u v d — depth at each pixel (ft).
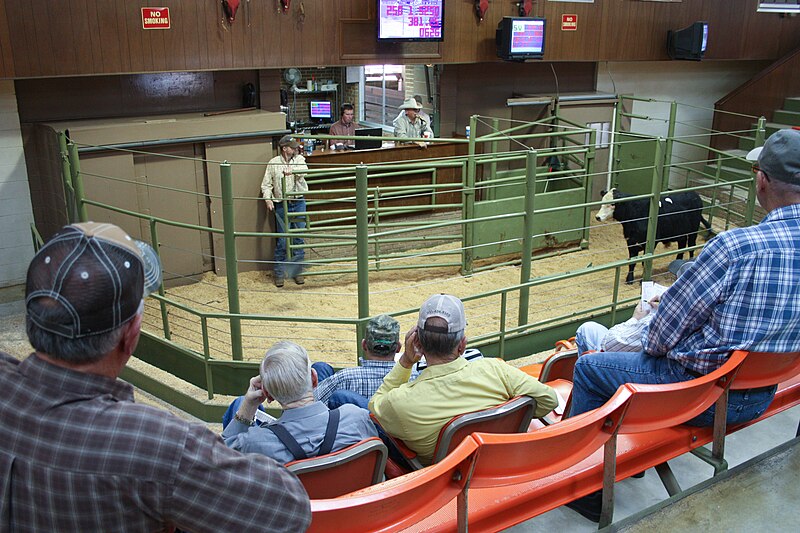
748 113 37.52
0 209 23.44
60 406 3.42
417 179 31.09
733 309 7.09
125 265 3.49
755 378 7.71
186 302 24.52
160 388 17.94
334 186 29.07
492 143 30.07
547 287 26.30
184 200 25.79
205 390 17.66
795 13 36.91
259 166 26.68
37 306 3.36
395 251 29.68
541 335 21.20
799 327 7.21
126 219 24.67
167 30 23.59
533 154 19.52
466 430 7.53
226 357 20.34
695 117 39.14
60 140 20.92
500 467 6.37
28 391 3.42
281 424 7.51
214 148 25.76
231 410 10.24
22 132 24.20
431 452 8.02
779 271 6.95
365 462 7.14
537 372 13.56
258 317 16.72
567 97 33.65
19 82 23.79
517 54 29.48
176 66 24.04
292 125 37.09
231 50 24.94
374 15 27.22
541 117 34.04
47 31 21.70
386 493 5.44
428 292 25.71
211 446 3.58
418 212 31.50
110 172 23.94
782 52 37.47
